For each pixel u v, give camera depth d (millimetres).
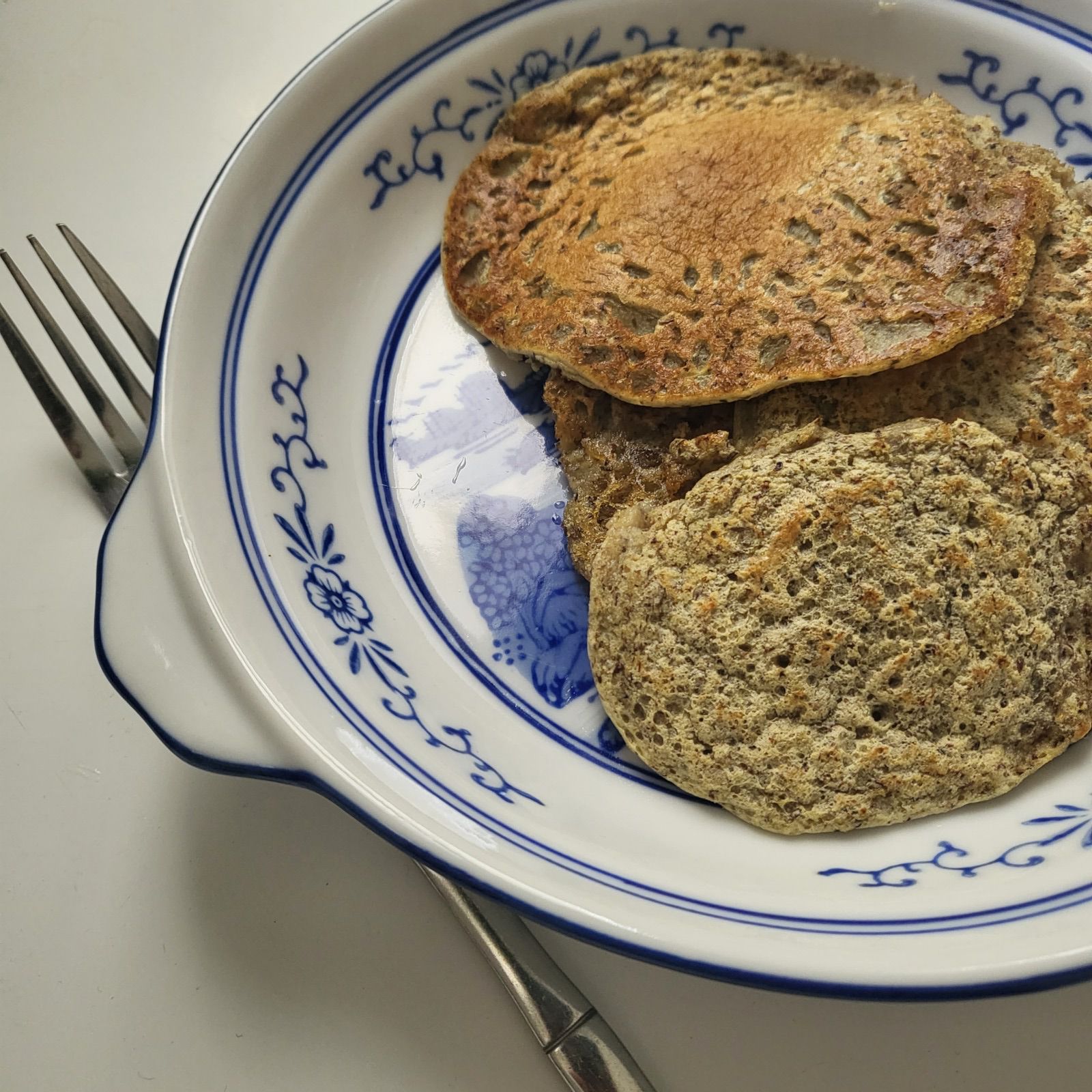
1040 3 250
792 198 231
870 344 217
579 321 234
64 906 217
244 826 221
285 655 209
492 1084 203
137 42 304
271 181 246
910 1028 203
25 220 283
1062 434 215
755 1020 204
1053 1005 203
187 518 210
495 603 236
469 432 250
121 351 266
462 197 257
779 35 262
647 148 248
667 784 217
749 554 208
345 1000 209
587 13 259
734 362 223
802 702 204
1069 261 224
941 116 237
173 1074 206
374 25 250
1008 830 202
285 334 244
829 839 206
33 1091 206
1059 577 210
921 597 205
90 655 238
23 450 257
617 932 182
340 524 240
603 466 234
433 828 191
